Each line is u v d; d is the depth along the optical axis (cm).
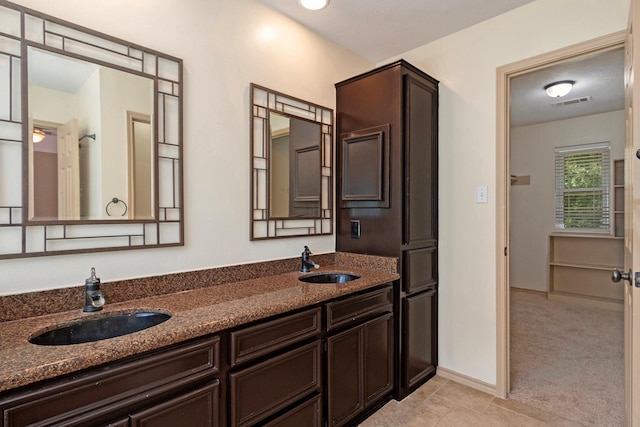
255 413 139
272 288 179
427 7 212
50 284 135
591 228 458
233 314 134
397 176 221
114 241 151
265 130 210
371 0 204
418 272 233
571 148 468
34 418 89
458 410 207
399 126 219
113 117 150
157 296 161
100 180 147
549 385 236
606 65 287
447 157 247
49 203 134
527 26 211
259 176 207
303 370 159
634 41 122
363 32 241
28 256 129
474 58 234
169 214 168
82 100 142
